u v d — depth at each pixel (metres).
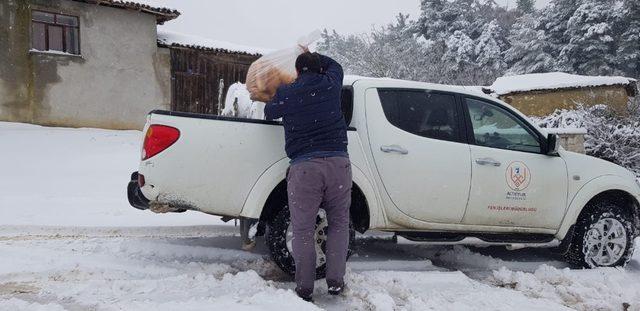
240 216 4.02
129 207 7.27
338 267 3.77
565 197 5.10
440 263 5.26
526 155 5.01
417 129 4.65
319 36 4.18
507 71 38.44
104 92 18.05
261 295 3.54
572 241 5.20
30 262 4.30
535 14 42.28
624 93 20.77
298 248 3.72
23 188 8.76
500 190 4.82
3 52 16.11
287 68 4.14
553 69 37.47
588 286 4.46
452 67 32.16
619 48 36.59
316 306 3.45
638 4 36.66
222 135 3.98
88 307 3.39
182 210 4.06
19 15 16.38
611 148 15.20
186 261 4.69
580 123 16.30
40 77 16.69
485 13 48.56
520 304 3.90
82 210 6.90
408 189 4.50
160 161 3.86
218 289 3.79
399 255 5.36
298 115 3.74
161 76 19.50
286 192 4.19
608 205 5.31
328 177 3.72
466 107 4.92
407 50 30.92
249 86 4.28
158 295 3.64
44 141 14.27
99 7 17.92
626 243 5.27
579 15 37.28
